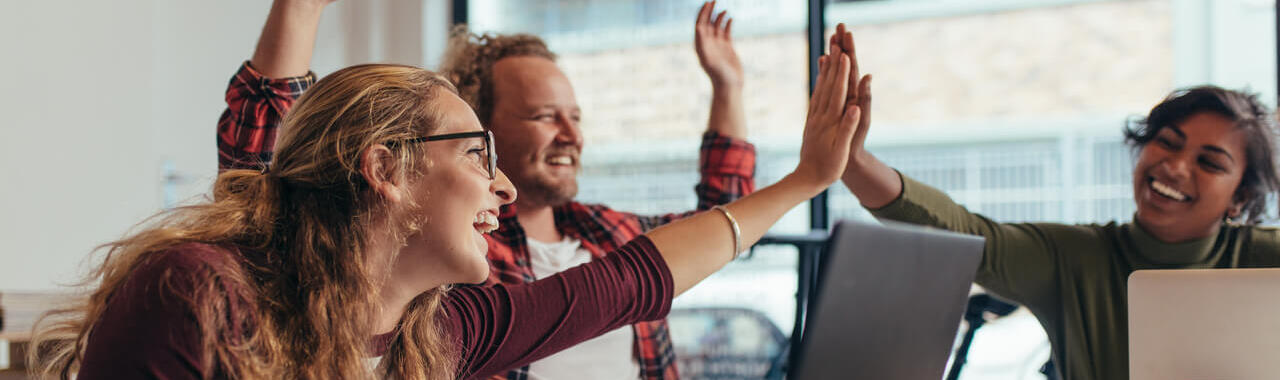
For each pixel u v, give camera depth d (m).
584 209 1.95
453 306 1.18
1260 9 4.09
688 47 4.21
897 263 1.13
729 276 3.87
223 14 3.72
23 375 1.95
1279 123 1.70
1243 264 1.67
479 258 1.00
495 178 1.04
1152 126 1.69
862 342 1.10
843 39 1.35
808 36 4.00
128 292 0.83
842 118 1.33
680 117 4.20
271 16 1.31
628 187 4.22
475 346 1.18
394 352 1.04
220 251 0.89
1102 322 1.69
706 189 2.00
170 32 3.50
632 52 4.28
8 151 2.84
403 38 4.39
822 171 1.34
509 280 1.72
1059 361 1.73
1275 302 1.29
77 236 3.02
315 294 0.92
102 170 3.12
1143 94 5.29
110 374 0.80
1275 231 1.69
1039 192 5.06
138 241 0.90
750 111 4.06
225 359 0.84
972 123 5.31
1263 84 4.01
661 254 1.28
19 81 2.88
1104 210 4.89
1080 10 5.34
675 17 4.24
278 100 1.31
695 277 1.29
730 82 1.99
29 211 2.89
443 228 0.98
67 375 1.00
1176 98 1.68
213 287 0.84
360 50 4.32
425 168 0.97
